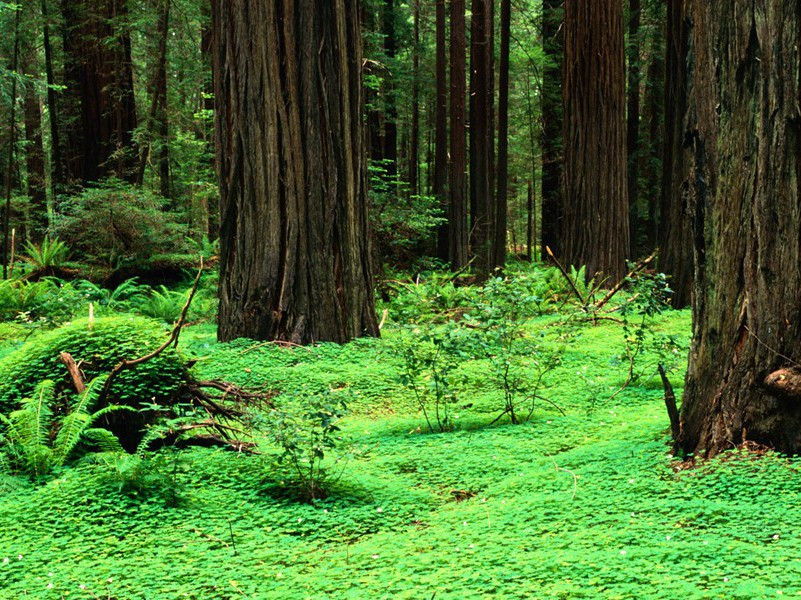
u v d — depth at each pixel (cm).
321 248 1234
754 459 596
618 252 1906
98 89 2662
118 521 589
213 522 600
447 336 877
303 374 1074
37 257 2131
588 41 1880
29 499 622
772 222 601
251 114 1224
